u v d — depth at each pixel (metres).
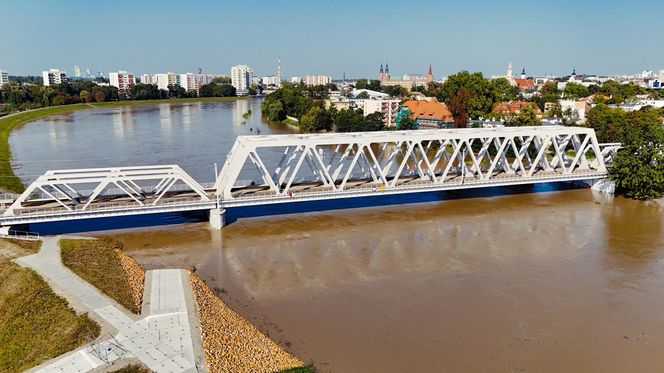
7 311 41.09
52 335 36.88
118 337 36.09
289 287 48.16
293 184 73.56
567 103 159.62
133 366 32.72
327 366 35.31
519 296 46.66
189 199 64.31
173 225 65.25
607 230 65.88
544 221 69.69
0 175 97.00
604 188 84.81
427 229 65.69
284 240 60.88
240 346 36.50
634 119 116.69
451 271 52.28
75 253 51.38
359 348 37.75
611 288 48.53
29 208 58.06
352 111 164.12
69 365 32.97
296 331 40.06
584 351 37.97
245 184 74.25
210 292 46.22
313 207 74.75
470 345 38.47
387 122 166.88
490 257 56.19
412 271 52.19
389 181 75.62
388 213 72.56
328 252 57.25
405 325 41.25
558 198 82.00
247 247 58.38
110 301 41.12
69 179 59.19
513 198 81.75
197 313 40.16
